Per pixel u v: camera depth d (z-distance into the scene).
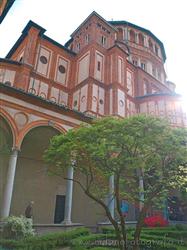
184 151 8.98
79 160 10.42
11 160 14.67
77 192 22.17
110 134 9.19
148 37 45.19
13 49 30.39
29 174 20.27
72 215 21.12
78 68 31.11
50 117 17.09
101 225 17.98
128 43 41.88
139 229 8.85
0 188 17.91
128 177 11.68
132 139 8.78
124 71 31.33
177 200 22.09
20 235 11.69
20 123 15.45
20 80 24.95
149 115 9.76
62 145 9.88
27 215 14.98
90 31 32.38
